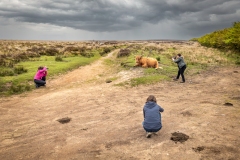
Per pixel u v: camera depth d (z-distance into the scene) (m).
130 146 5.31
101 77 15.60
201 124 6.50
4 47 40.28
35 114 8.09
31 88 12.35
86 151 5.15
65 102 9.59
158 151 4.98
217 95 10.11
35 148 5.40
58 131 6.46
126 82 13.26
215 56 25.58
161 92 11.03
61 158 4.86
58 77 15.33
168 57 24.42
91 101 9.67
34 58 24.70
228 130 6.00
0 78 13.76
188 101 9.23
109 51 39.41
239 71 16.98
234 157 4.59
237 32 29.36
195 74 15.71
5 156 5.05
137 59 17.55
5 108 8.87
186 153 4.82
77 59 24.64
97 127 6.70
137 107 8.66
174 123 6.70
